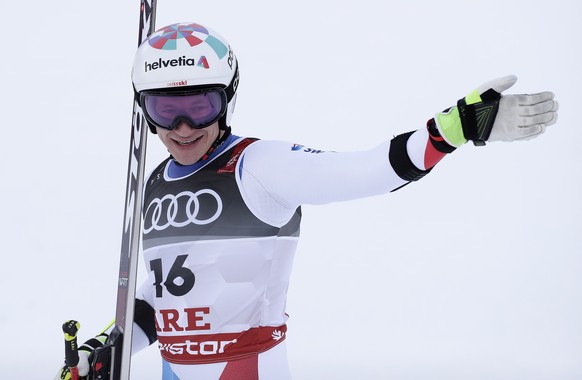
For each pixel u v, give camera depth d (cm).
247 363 691
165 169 764
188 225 703
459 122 566
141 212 691
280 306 723
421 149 588
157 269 721
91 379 732
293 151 677
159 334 723
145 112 696
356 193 631
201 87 680
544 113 545
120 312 721
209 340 691
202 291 693
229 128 738
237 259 688
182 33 696
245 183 691
